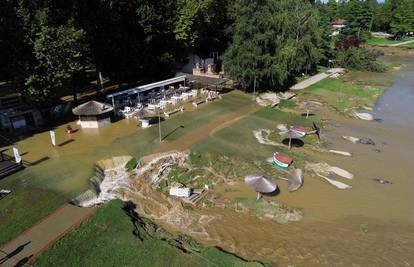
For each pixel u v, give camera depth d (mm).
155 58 60969
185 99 56656
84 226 25359
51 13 40781
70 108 48312
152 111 50375
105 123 45281
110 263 22078
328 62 88562
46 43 38406
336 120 51406
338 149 41750
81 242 23734
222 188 32969
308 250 25453
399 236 27391
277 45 58312
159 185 33156
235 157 37719
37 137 41219
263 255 24688
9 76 40562
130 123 46156
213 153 38094
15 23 37531
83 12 46406
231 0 73438
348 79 76500
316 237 26922
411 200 32219
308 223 28562
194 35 63750
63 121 46594
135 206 29922
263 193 32375
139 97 53281
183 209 29781
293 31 67938
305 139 43875
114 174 34531
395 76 80250
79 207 27672
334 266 23969
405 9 129750
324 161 38750
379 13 142875
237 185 33500
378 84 72062
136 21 55594
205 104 55000
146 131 43406
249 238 26516
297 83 70875
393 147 42781
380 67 84188
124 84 63250
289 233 27266
